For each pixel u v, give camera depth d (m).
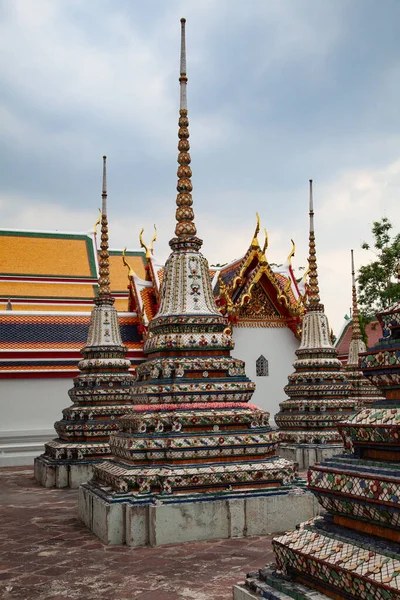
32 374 27.61
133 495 11.88
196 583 9.19
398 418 6.39
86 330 29.73
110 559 10.57
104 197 21.20
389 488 5.97
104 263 21.25
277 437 13.09
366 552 6.20
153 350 13.82
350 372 29.94
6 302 39.34
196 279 14.15
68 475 19.06
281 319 28.92
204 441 12.37
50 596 8.84
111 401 19.94
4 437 26.56
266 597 6.95
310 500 12.30
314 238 24.61
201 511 11.63
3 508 15.67
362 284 42.44
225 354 13.73
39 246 42.91
